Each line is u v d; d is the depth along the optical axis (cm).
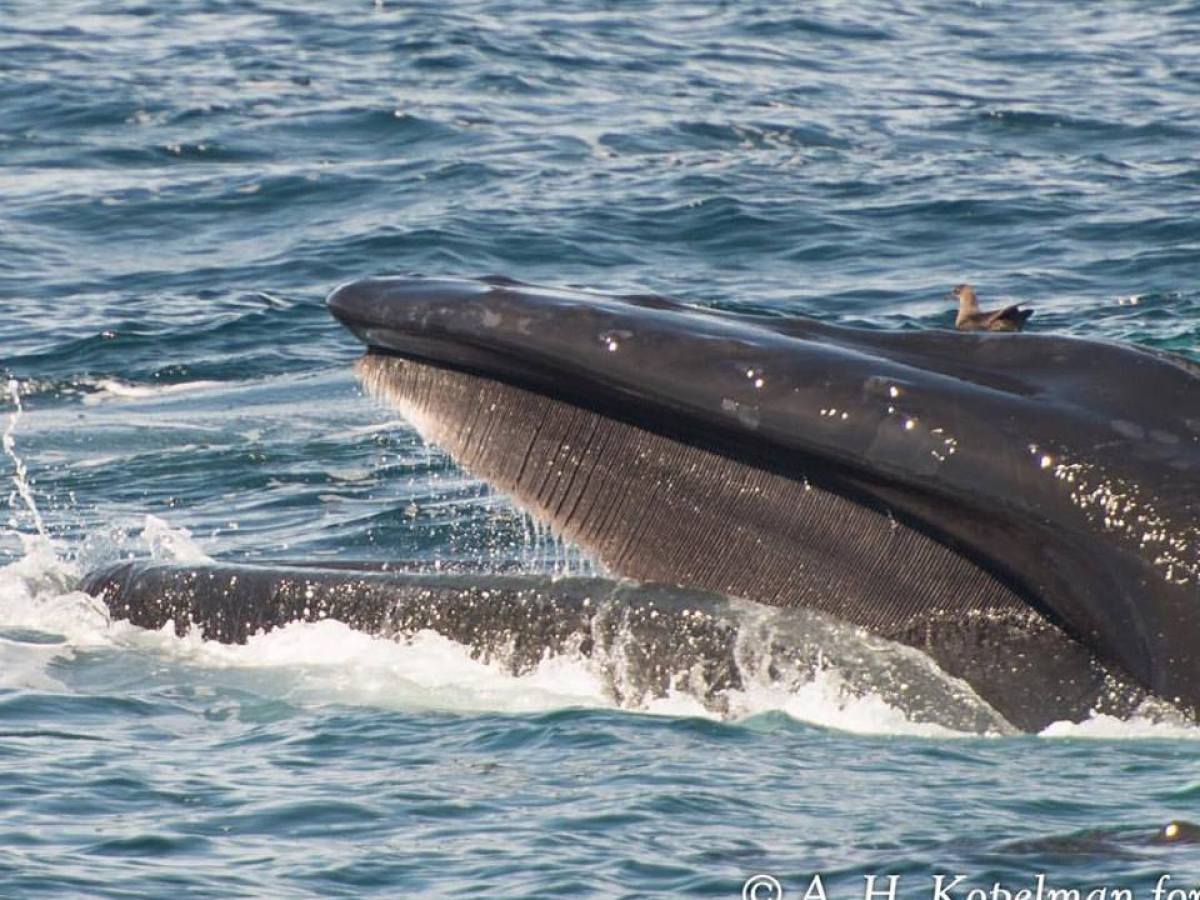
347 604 4453
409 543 6325
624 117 15250
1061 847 3488
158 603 4675
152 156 14212
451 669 4306
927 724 3941
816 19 19938
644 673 4138
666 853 3534
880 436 3691
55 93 15825
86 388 9056
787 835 3584
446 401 4062
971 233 11594
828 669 4003
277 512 6869
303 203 12850
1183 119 15038
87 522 6825
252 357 9519
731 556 4066
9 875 3459
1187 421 3681
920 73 17400
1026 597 3888
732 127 14912
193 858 3562
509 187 12988
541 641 4250
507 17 19438
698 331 3847
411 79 16612
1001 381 3788
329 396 8688
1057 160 13700
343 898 3384
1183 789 3669
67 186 13325
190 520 6800
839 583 3991
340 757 4059
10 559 6325
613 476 4053
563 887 3406
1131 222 11619
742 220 11950
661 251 11575
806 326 3978
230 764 4047
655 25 19400
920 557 3906
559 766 3947
